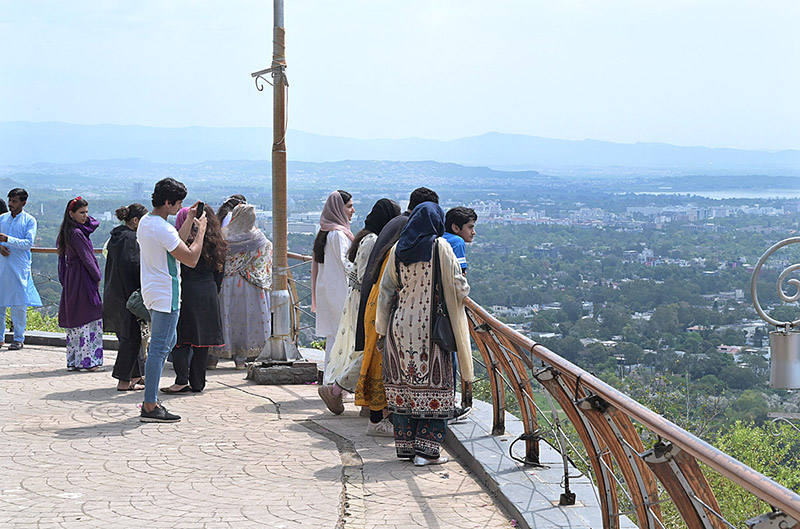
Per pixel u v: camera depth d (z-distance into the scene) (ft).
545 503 13.66
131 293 23.49
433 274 16.58
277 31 25.68
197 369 23.75
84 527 12.55
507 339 14.46
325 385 21.34
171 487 14.80
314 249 23.68
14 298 31.19
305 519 13.24
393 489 15.26
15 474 15.38
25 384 24.57
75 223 26.63
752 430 30.94
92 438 18.26
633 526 12.30
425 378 16.69
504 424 18.12
